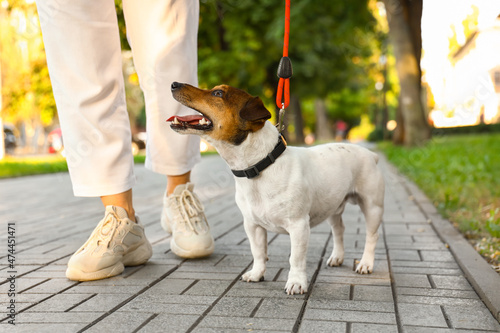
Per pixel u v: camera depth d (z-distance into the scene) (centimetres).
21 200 276
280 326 106
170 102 147
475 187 259
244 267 141
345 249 160
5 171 465
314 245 164
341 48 910
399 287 127
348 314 111
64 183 387
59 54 130
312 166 131
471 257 144
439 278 132
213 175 419
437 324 107
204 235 148
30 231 185
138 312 112
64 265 143
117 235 134
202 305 115
